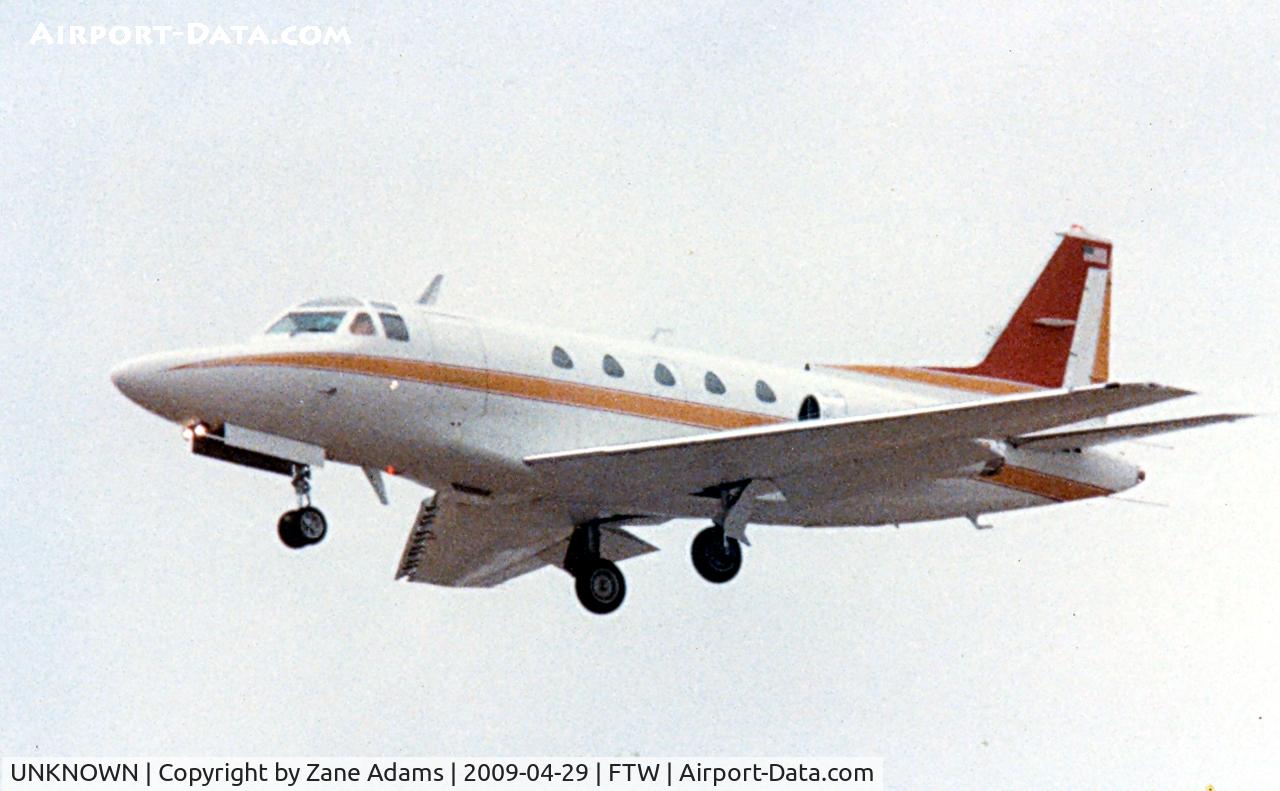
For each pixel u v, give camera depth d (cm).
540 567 10388
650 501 9362
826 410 10012
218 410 8206
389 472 8775
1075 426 10775
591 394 9094
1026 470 10600
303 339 8388
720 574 9556
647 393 9300
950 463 9050
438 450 8656
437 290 8981
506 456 8794
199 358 8206
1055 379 11319
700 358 9694
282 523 8569
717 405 9562
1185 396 7994
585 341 9250
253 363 8238
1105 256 11550
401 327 8581
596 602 9762
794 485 9294
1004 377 11131
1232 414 9031
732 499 9288
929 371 10850
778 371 10012
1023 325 11250
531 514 9606
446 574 10369
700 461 8969
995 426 8619
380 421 8481
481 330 8850
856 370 10556
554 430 8956
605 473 8975
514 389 8825
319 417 8362
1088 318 11444
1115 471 10931
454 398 8644
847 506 10138
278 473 8606
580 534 9844
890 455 9019
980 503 10519
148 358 8188
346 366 8369
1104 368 11500
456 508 9606
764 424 9719
